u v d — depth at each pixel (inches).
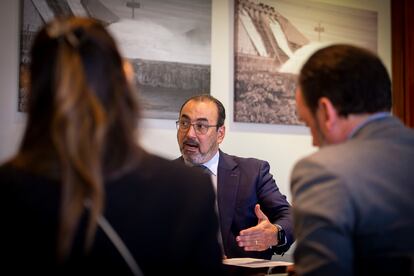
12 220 25.0
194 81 103.1
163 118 99.9
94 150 24.1
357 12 122.4
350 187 32.2
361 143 34.9
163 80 100.2
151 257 26.0
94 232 24.7
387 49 126.2
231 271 54.3
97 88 25.3
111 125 25.6
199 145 83.8
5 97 88.4
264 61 110.3
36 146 25.0
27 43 89.4
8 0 88.8
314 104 37.5
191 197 27.7
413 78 122.4
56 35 26.0
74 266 24.8
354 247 33.2
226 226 80.8
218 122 85.4
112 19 95.8
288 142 113.6
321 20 117.8
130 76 28.6
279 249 75.5
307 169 34.4
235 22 107.4
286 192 112.9
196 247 27.6
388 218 32.2
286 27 113.4
